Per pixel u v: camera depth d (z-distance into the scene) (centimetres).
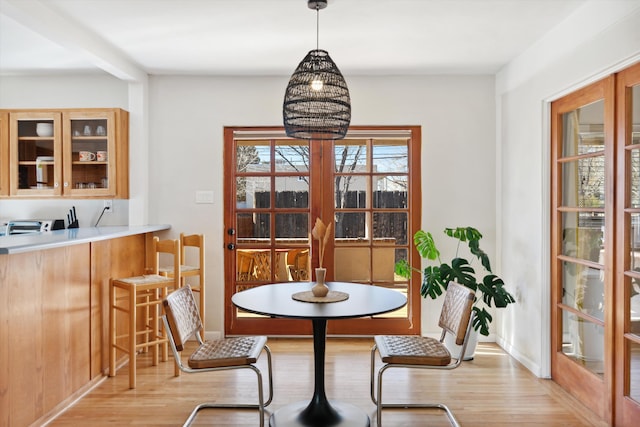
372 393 303
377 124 455
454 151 455
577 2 293
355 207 463
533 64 369
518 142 403
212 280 456
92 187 432
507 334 429
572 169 328
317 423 275
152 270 399
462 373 369
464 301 265
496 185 455
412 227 460
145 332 364
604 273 286
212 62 415
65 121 429
